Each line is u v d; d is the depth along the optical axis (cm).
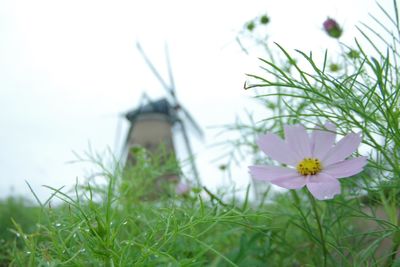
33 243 42
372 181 49
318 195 42
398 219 49
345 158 45
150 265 42
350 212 52
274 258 57
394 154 45
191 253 52
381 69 43
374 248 45
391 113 44
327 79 43
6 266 53
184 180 73
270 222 61
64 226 45
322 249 49
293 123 57
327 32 55
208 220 46
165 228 45
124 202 62
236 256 52
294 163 46
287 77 42
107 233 42
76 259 41
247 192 54
